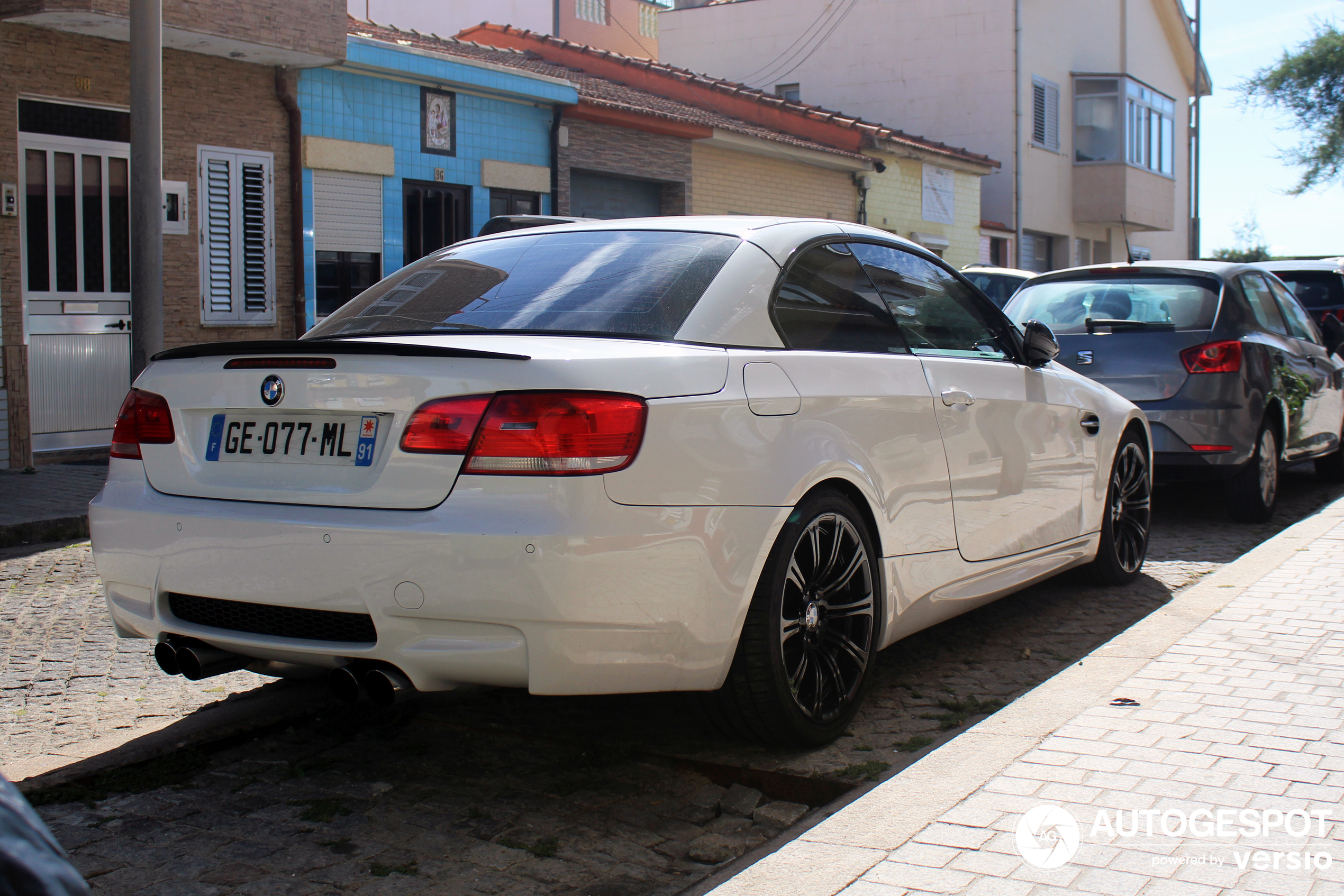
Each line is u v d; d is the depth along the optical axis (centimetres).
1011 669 440
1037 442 469
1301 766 306
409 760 359
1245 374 706
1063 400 495
